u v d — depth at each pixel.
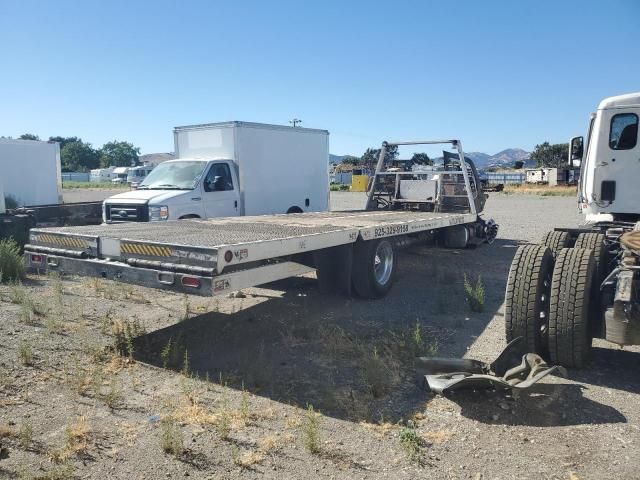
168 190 11.16
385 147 13.02
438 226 9.61
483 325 6.54
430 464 3.47
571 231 6.53
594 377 4.88
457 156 12.38
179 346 5.59
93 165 141.62
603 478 3.33
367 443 3.72
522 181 75.81
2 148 14.62
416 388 4.62
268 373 4.93
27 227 11.01
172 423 3.90
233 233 6.21
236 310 7.13
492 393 4.51
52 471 3.28
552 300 4.81
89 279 8.69
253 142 12.53
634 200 6.41
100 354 5.27
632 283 4.44
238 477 3.32
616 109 6.39
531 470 3.41
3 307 6.84
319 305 7.42
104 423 3.95
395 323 6.57
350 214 10.98
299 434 3.82
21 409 4.13
